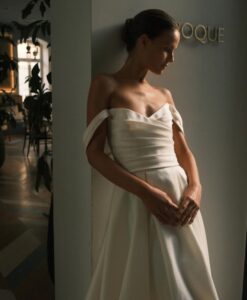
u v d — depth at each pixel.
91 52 1.32
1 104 4.95
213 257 1.86
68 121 1.57
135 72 1.26
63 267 1.77
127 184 1.12
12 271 2.67
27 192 4.57
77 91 1.46
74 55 1.46
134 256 1.13
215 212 1.82
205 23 1.62
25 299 2.30
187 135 1.66
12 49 6.84
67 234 1.69
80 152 1.49
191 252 1.17
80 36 1.39
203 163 1.73
